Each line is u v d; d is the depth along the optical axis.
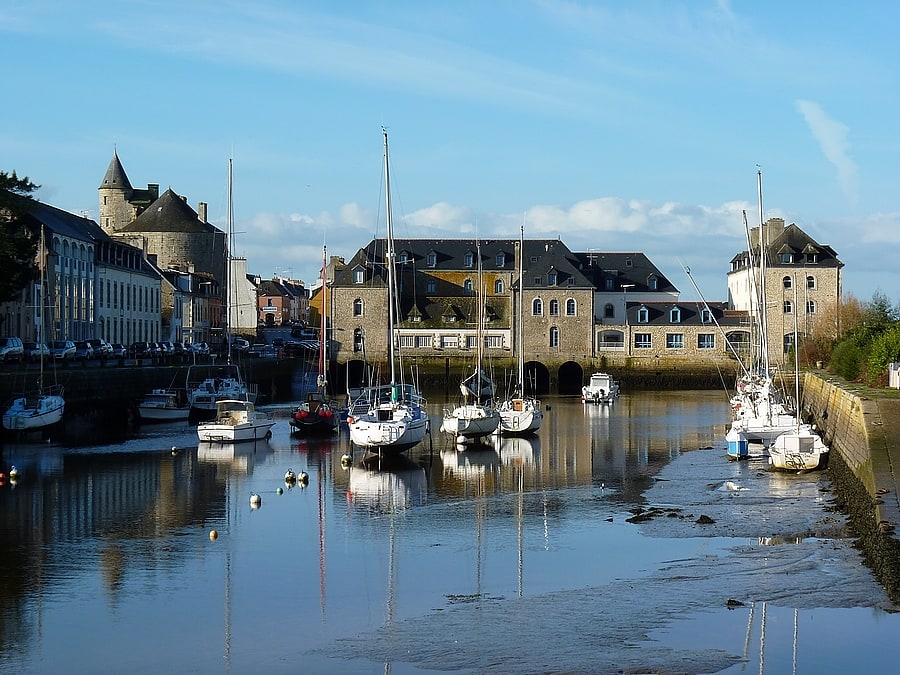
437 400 101.00
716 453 55.81
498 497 41.31
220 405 61.53
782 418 55.97
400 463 51.72
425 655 21.98
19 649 22.73
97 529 34.69
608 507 38.84
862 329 79.88
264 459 52.34
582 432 68.62
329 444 59.00
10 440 58.38
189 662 21.91
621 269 137.75
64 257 96.56
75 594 26.86
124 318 116.75
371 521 36.31
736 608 24.67
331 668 21.39
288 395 108.75
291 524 35.75
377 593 26.94
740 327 123.94
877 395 48.41
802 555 29.78
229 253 81.38
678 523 35.16
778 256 128.25
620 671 20.80
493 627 23.73
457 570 29.20
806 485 43.38
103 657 22.25
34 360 72.19
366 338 127.12
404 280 134.62
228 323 81.44
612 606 25.17
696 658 21.41
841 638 22.45
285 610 25.47
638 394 112.00
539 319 126.19
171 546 32.28
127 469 48.22
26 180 68.00
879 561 27.14
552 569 29.11
